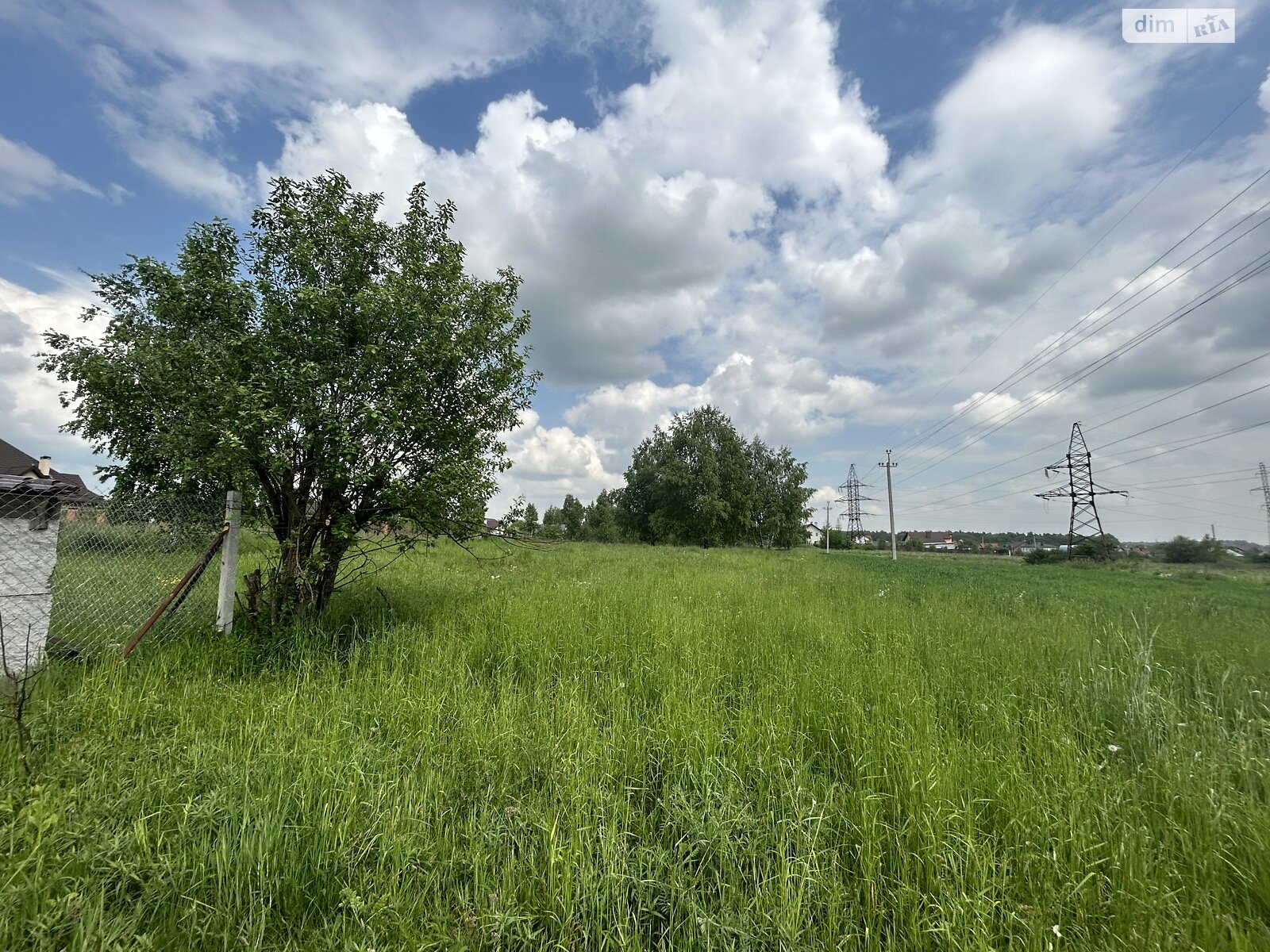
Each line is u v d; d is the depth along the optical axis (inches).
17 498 211.5
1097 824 122.2
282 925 96.5
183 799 123.8
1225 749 157.4
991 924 99.0
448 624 284.8
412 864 108.3
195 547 264.1
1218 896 104.2
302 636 249.6
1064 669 228.8
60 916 88.7
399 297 275.4
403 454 293.4
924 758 142.9
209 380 242.5
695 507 2362.2
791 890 102.6
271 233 288.0
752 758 153.6
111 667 200.1
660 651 248.2
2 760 137.6
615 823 118.3
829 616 351.3
